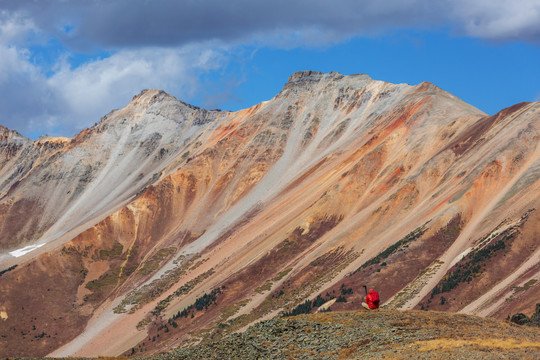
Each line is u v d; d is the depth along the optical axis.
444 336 41.84
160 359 47.00
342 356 40.66
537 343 38.03
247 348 46.22
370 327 46.81
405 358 36.47
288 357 42.91
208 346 48.38
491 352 35.47
